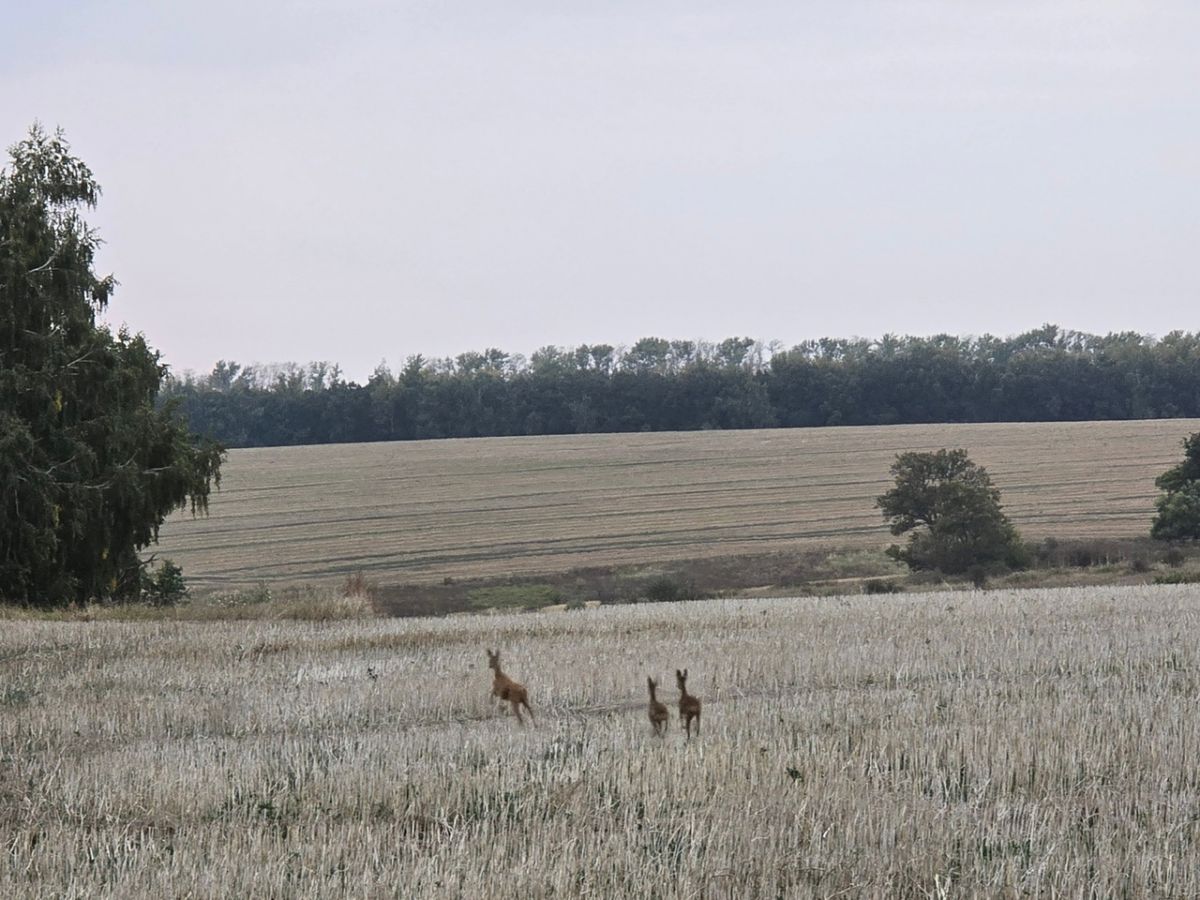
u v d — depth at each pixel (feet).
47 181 249.14
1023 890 50.60
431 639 142.41
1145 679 99.55
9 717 93.66
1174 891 50.83
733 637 133.69
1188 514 420.77
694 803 62.39
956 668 110.42
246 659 126.62
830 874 52.16
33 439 217.56
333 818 63.62
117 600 242.58
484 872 52.80
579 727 85.87
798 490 613.11
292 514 595.88
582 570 427.33
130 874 53.52
